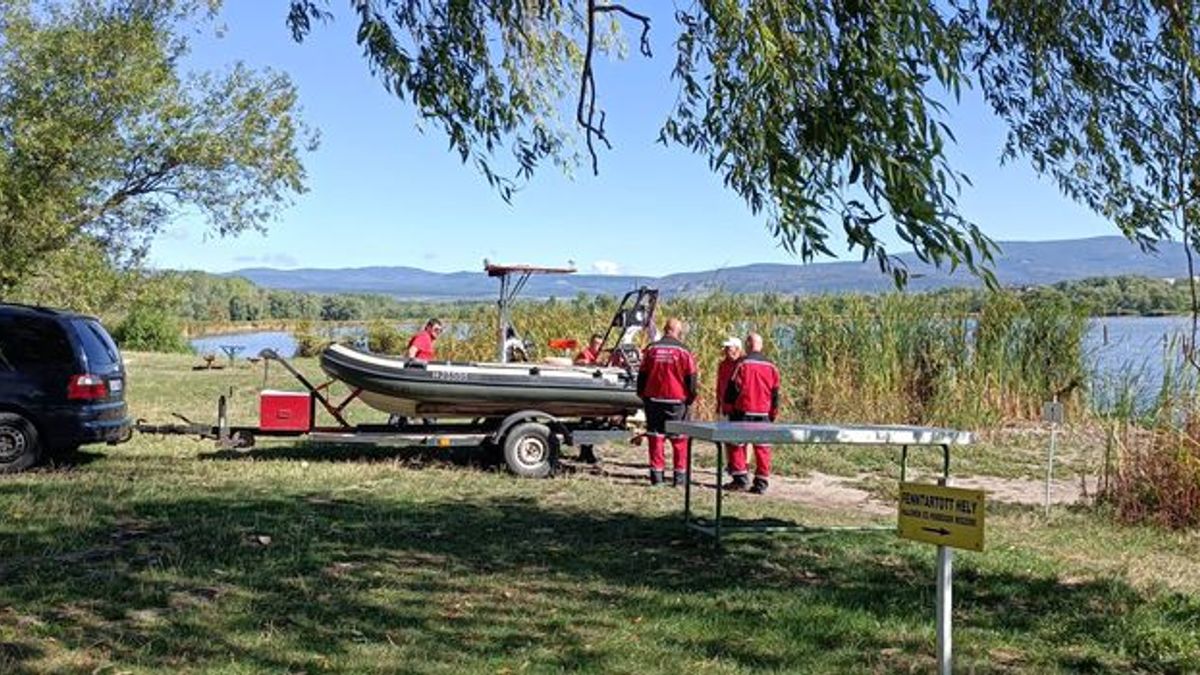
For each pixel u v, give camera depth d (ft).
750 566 24.27
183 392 72.33
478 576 22.71
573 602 20.86
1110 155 20.25
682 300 61.41
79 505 28.81
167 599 20.07
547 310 66.03
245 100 68.18
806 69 13.61
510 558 24.54
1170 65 19.25
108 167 59.06
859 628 19.22
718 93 14.51
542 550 25.50
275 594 20.67
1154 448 34.12
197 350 144.36
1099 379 57.26
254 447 43.60
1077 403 58.44
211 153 65.98
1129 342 54.29
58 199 55.31
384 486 34.76
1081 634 19.20
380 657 17.15
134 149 63.00
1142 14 19.63
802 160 13.35
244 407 61.98
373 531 26.96
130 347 141.08
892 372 59.31
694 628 19.17
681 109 16.57
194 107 66.44
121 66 60.44
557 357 52.42
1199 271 18.75
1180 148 18.95
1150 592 22.20
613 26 26.30
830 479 41.78
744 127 14.03
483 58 20.17
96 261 59.06
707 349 57.72
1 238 53.67
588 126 18.76
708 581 22.79
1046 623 19.86
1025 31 19.99
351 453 43.01
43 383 35.94
